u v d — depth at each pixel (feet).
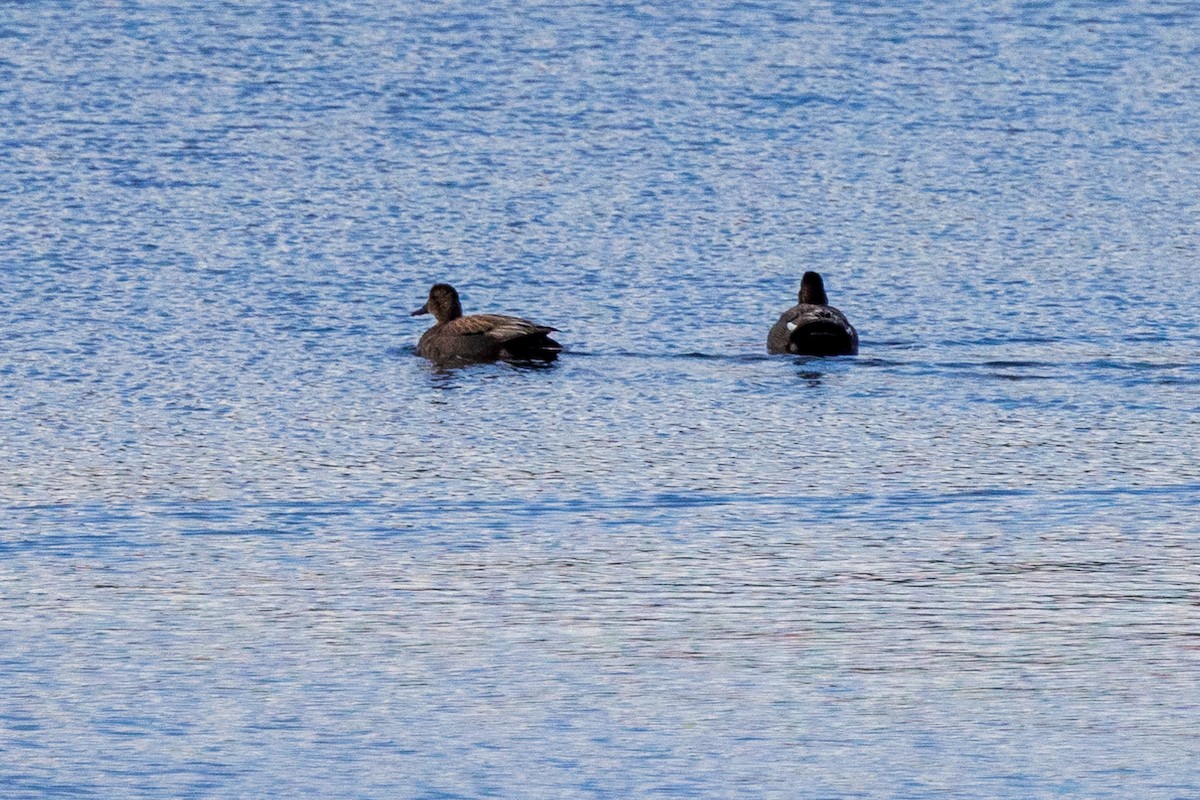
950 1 264.72
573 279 133.69
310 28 242.78
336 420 97.71
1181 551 74.13
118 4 257.34
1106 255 141.38
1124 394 102.37
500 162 172.35
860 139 183.93
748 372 108.17
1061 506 81.10
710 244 144.15
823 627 65.62
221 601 68.54
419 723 57.41
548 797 52.31
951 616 66.59
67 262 133.90
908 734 56.39
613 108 197.06
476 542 75.97
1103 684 60.18
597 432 95.14
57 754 55.06
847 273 135.85
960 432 94.48
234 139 180.96
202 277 131.44
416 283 132.16
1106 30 245.86
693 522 78.84
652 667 61.87
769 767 54.19
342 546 75.46
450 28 244.01
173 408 99.71
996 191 163.22
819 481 85.56
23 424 95.91
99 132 182.39
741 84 210.18
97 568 72.54
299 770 54.08
